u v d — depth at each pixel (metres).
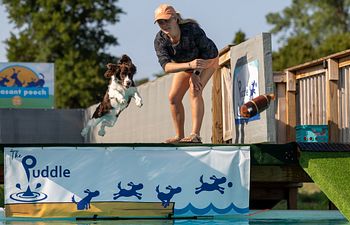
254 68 14.19
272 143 13.58
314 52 59.53
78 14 71.56
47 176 12.64
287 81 16.89
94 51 71.06
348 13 83.19
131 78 16.12
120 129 27.17
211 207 12.92
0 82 36.31
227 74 16.30
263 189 16.81
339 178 12.40
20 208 12.55
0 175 14.15
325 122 15.41
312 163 12.90
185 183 12.90
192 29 13.65
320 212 13.84
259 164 13.31
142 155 12.84
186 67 13.45
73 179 12.69
